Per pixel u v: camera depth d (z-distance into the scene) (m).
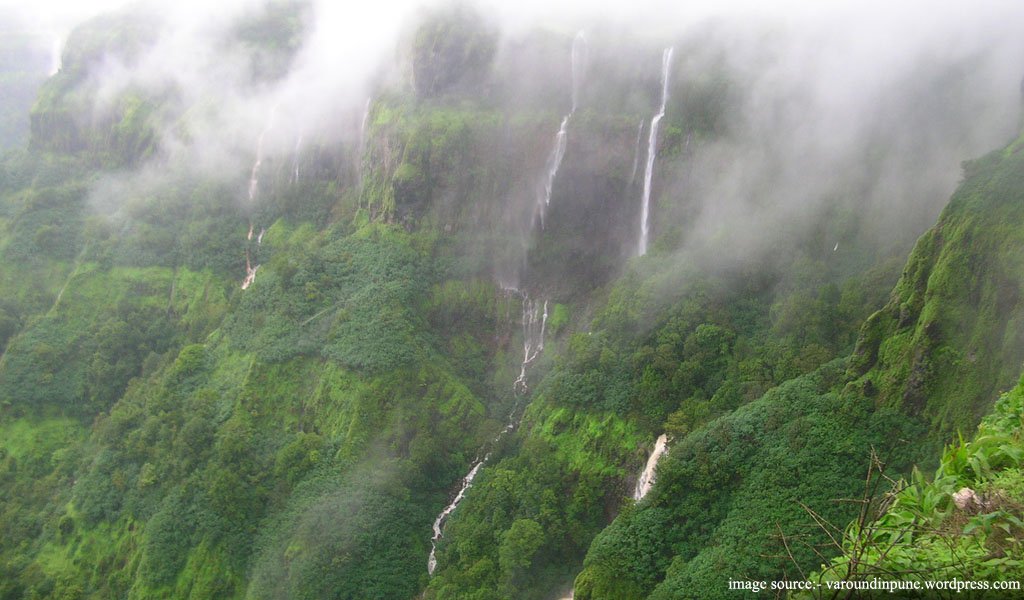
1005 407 13.92
